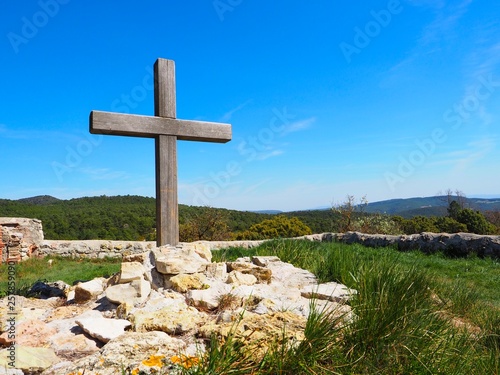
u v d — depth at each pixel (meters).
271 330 2.36
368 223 15.82
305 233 19.20
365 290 2.86
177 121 5.02
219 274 3.90
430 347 2.37
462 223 19.31
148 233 17.91
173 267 3.69
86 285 3.68
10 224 11.88
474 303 4.27
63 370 2.03
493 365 2.37
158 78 4.99
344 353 2.21
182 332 2.59
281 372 1.96
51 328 2.76
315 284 3.93
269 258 4.89
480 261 8.64
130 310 3.04
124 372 1.86
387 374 2.10
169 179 4.95
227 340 2.10
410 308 2.63
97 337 2.56
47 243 12.45
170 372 1.92
